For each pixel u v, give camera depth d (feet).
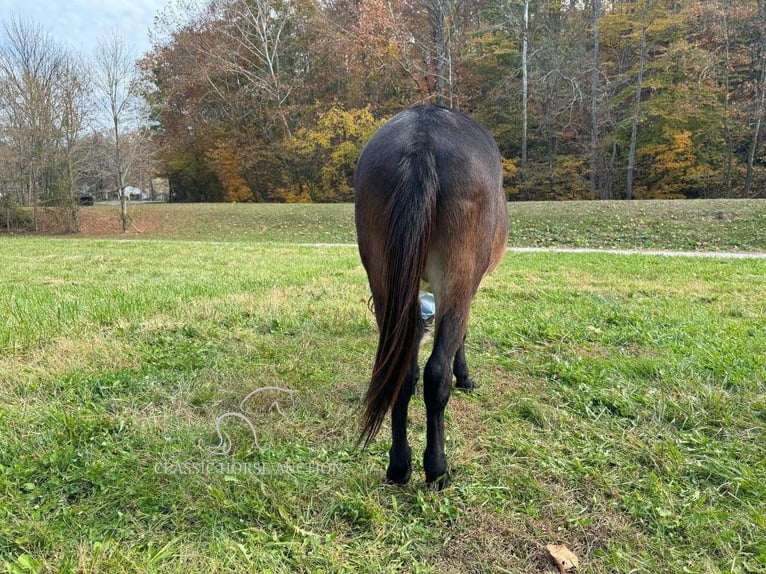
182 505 6.61
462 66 85.76
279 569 5.53
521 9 84.84
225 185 104.42
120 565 5.41
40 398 9.93
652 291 20.31
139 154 69.92
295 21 99.60
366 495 6.91
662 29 72.59
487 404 9.89
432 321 12.39
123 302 17.07
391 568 5.63
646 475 7.48
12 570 5.33
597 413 9.52
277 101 94.89
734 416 9.20
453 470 7.61
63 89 67.21
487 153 7.19
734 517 6.50
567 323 15.05
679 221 46.68
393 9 88.38
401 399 6.91
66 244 47.83
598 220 49.90
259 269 27.91
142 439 8.32
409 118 7.11
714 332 13.93
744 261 30.09
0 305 17.03
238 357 12.29
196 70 92.68
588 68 78.95
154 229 66.28
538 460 7.79
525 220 52.60
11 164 68.33
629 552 5.91
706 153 75.25
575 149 86.12
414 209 5.99
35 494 6.77
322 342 13.46
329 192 93.91
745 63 73.20
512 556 5.87
